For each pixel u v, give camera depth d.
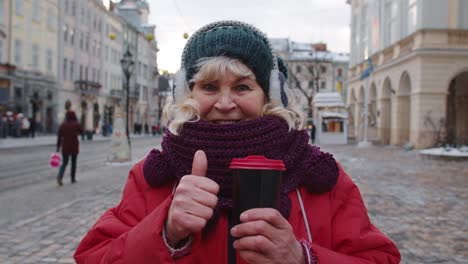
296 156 1.37
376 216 6.81
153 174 1.41
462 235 5.69
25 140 32.12
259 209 1.00
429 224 6.30
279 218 1.02
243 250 1.05
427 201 8.14
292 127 1.44
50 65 42.31
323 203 1.41
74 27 47.28
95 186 9.88
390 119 31.42
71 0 46.34
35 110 39.78
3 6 34.97
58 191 9.14
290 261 1.06
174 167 1.35
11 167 14.23
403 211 7.20
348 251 1.39
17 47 37.22
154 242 1.12
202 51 1.43
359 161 17.25
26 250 4.90
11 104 35.62
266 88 1.47
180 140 1.34
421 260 4.68
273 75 1.49
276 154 1.33
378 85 32.56
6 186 9.91
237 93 1.43
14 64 36.66
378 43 32.94
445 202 8.05
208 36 1.43
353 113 42.66
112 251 1.21
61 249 4.94
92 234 1.42
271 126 1.32
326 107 36.84
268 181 1.02
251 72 1.41
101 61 55.28
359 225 1.43
